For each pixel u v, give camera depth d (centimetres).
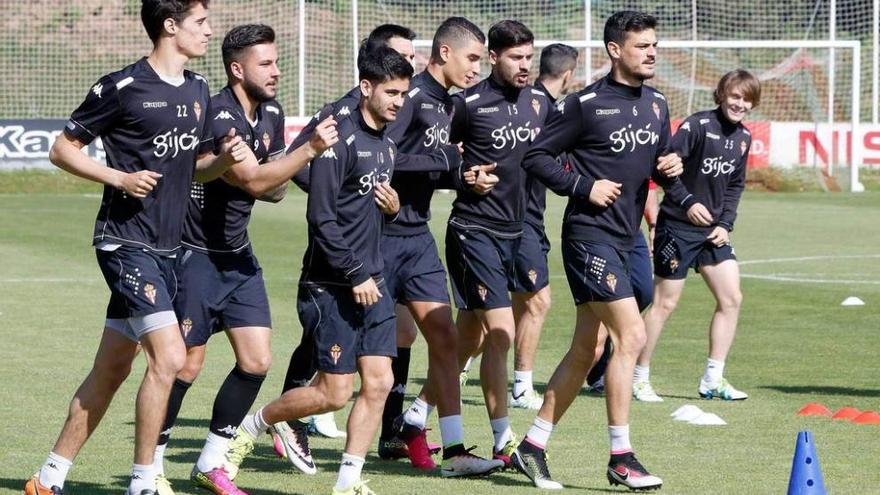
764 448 2731
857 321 4662
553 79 3438
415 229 2616
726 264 3403
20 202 9712
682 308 5084
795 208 9369
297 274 5984
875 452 2684
